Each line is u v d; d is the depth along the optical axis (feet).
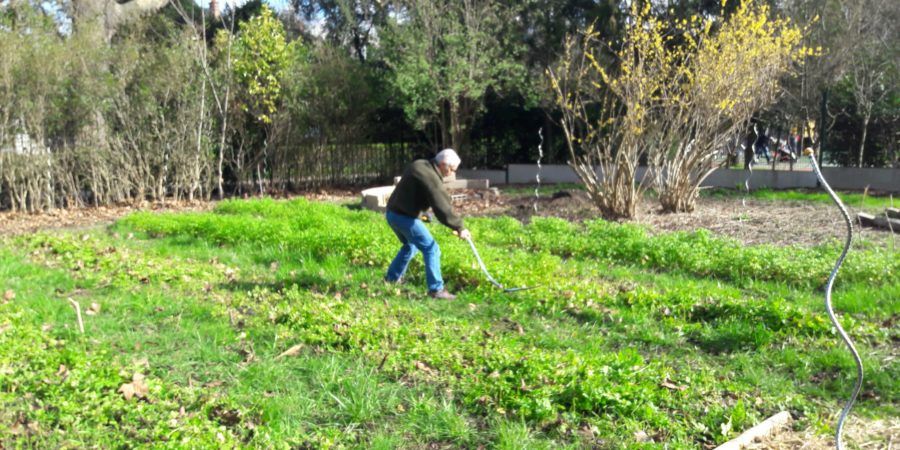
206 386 18.12
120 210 56.90
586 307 24.47
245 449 14.14
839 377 18.19
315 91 69.56
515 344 20.70
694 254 31.37
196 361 19.92
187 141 62.54
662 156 46.75
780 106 64.18
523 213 49.70
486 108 77.51
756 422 15.74
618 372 17.39
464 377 18.04
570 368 17.66
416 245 26.37
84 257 33.30
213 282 29.35
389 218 26.43
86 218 52.60
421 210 26.16
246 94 65.67
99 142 58.85
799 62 55.42
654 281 29.04
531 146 81.71
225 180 69.82
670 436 15.25
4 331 20.84
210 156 63.82
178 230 41.42
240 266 32.91
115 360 19.34
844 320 21.35
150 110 60.70
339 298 25.64
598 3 72.43
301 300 25.12
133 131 60.85
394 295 26.89
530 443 14.93
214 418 16.01
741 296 26.32
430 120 73.82
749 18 43.86
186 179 62.64
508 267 28.63
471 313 24.59
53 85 55.26
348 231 35.24
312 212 48.21
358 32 94.84
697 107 44.29
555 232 39.06
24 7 55.62
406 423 16.03
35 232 45.21
